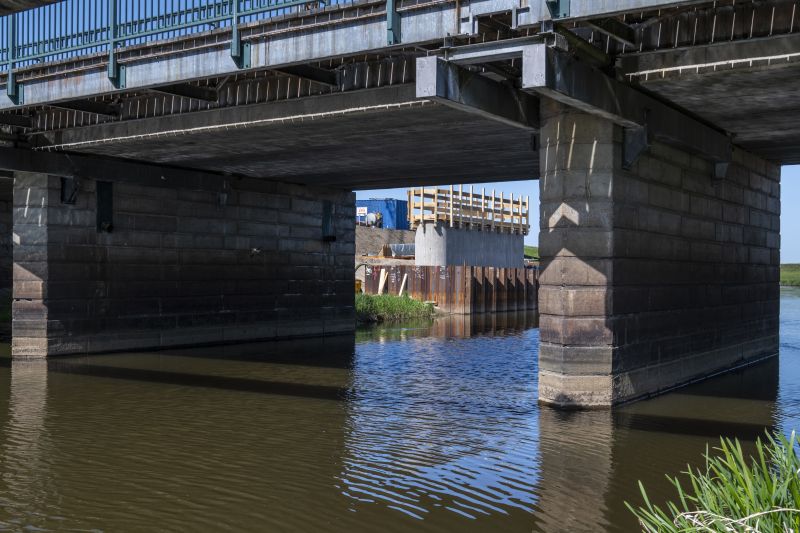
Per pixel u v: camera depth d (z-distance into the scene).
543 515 8.38
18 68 17.03
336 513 8.47
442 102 12.67
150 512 8.48
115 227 22.61
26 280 21.22
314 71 14.73
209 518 8.30
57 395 15.67
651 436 12.05
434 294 41.88
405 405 14.80
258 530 7.95
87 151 21.20
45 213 21.06
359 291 41.09
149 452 11.11
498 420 13.31
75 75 16.27
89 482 9.61
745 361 21.22
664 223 16.20
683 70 12.73
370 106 15.07
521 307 47.50
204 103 17.05
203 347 24.59
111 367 19.81
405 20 12.41
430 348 24.88
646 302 15.42
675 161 16.72
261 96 16.17
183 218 24.42
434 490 9.30
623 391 14.65
